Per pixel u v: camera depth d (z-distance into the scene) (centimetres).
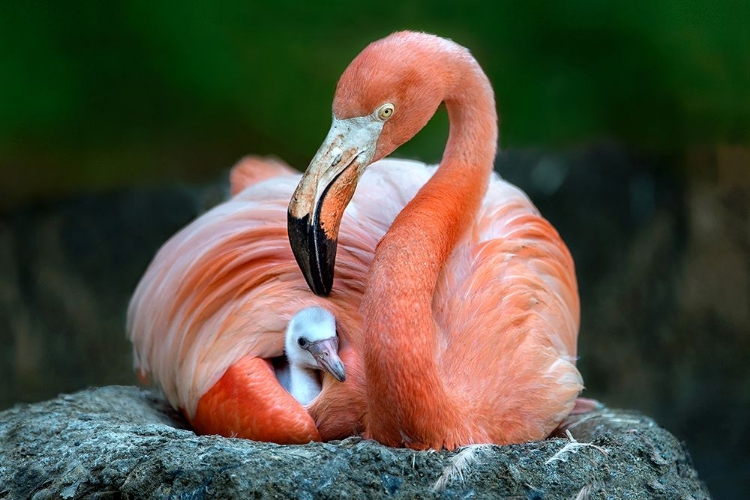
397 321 550
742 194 1325
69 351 1215
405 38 597
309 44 1341
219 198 1309
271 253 660
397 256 569
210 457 538
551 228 715
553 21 1317
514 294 629
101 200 1330
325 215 569
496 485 537
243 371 620
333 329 609
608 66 1317
